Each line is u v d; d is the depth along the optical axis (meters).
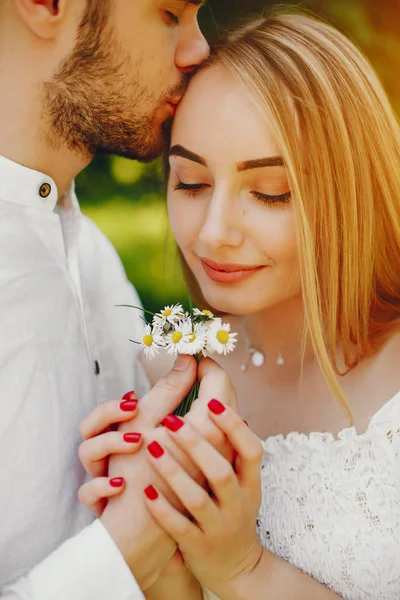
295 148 0.68
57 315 0.70
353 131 0.71
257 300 0.71
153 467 0.64
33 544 0.67
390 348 0.73
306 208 0.70
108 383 0.81
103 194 1.52
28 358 0.67
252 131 0.67
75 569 0.62
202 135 0.69
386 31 1.33
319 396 0.75
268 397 0.78
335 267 0.72
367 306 0.73
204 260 0.72
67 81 0.68
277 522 0.72
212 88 0.69
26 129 0.68
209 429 0.64
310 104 0.69
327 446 0.71
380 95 0.72
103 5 0.67
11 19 0.67
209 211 0.69
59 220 0.72
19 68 0.67
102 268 0.84
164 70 0.70
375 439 0.70
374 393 0.72
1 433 0.66
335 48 0.71
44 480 0.67
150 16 0.68
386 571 0.69
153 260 1.48
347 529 0.70
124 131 0.71
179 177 0.71
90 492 0.64
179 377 0.67
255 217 0.69
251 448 0.64
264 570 0.67
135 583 0.63
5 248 0.67
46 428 0.68
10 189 0.68
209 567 0.66
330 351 0.74
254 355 0.78
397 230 0.74
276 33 0.70
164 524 0.63
